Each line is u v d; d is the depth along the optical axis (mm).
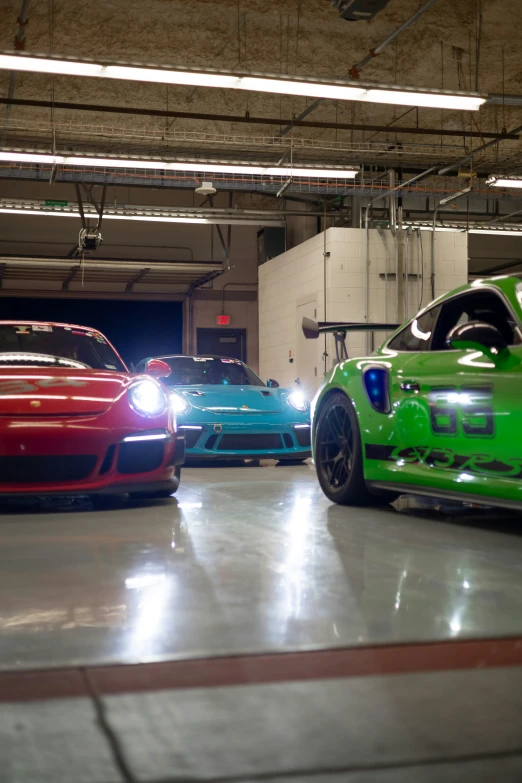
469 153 12922
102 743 1062
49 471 3584
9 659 1431
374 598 1912
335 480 3896
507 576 2178
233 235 18562
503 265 18219
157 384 4023
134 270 16562
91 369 4117
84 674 1347
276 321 14359
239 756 1021
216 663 1403
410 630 1618
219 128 12539
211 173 11898
